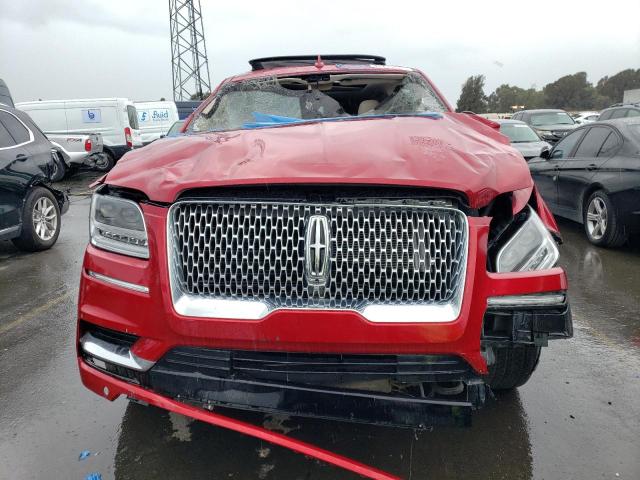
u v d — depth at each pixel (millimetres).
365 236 1912
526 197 2193
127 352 2145
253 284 1957
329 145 2238
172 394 2082
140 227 2104
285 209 1935
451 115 3105
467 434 2521
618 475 2229
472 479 2215
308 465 2303
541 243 2102
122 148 16484
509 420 2631
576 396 2859
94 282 2209
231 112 3549
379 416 1968
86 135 14203
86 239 7039
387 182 1888
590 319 3955
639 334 3686
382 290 1920
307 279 1919
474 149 2270
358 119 2842
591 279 4879
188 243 2002
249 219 1951
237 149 2268
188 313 1970
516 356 2457
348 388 1973
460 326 1891
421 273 1922
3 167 5605
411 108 3617
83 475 2260
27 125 6406
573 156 6609
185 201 1991
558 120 16250
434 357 1948
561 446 2428
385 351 1902
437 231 1923
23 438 2525
